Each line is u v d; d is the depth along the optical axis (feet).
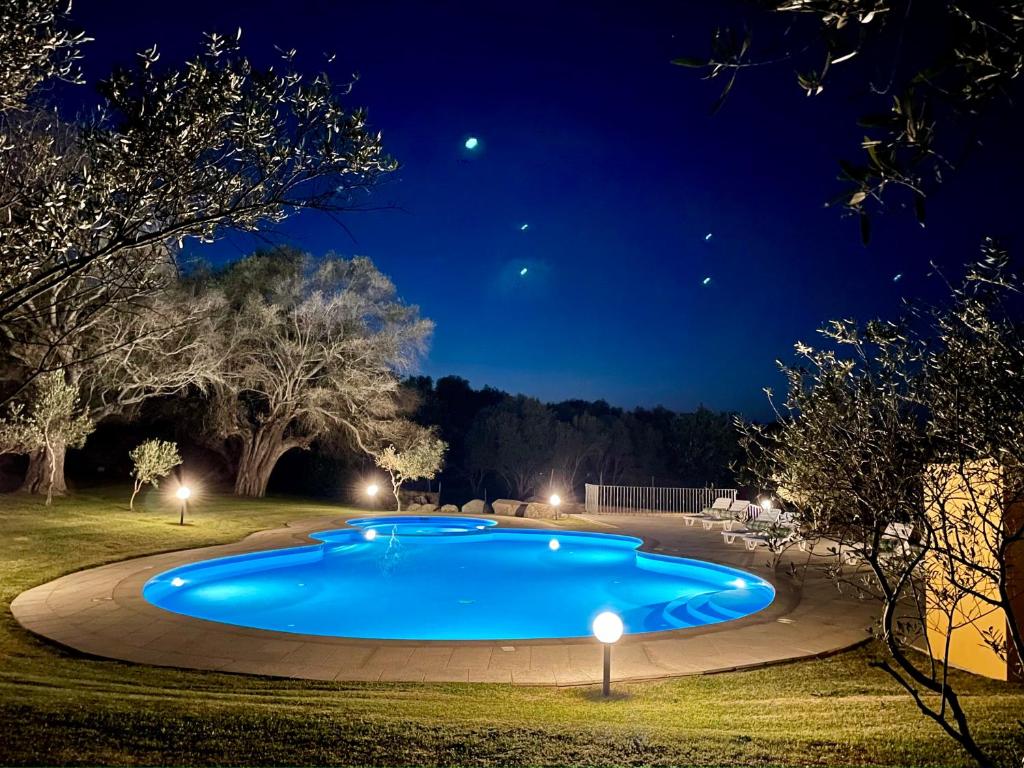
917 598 9.68
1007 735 15.08
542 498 131.34
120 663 23.76
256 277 97.40
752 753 14.21
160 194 12.71
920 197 5.24
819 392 9.55
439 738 15.05
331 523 69.31
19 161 13.50
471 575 52.11
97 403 81.05
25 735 13.99
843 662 24.40
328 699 18.98
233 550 49.39
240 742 14.35
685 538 62.54
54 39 12.95
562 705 19.15
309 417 99.40
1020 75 4.95
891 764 13.47
